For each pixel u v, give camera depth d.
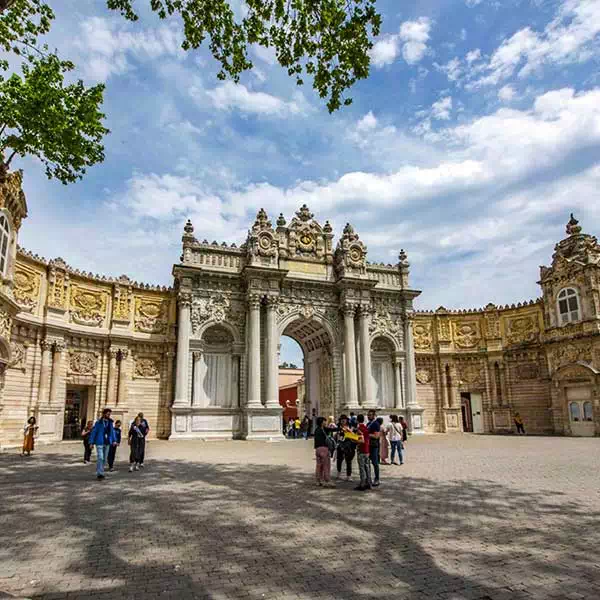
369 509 10.62
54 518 9.77
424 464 18.48
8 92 16.30
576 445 27.08
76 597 5.92
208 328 35.19
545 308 40.44
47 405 29.69
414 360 42.28
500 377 42.88
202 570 6.86
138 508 10.67
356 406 35.94
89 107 17.33
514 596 5.95
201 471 16.52
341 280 37.62
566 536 8.46
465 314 45.47
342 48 13.30
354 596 5.96
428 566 7.01
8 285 24.47
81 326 32.81
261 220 37.34
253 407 32.97
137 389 34.78
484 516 9.92
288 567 6.97
